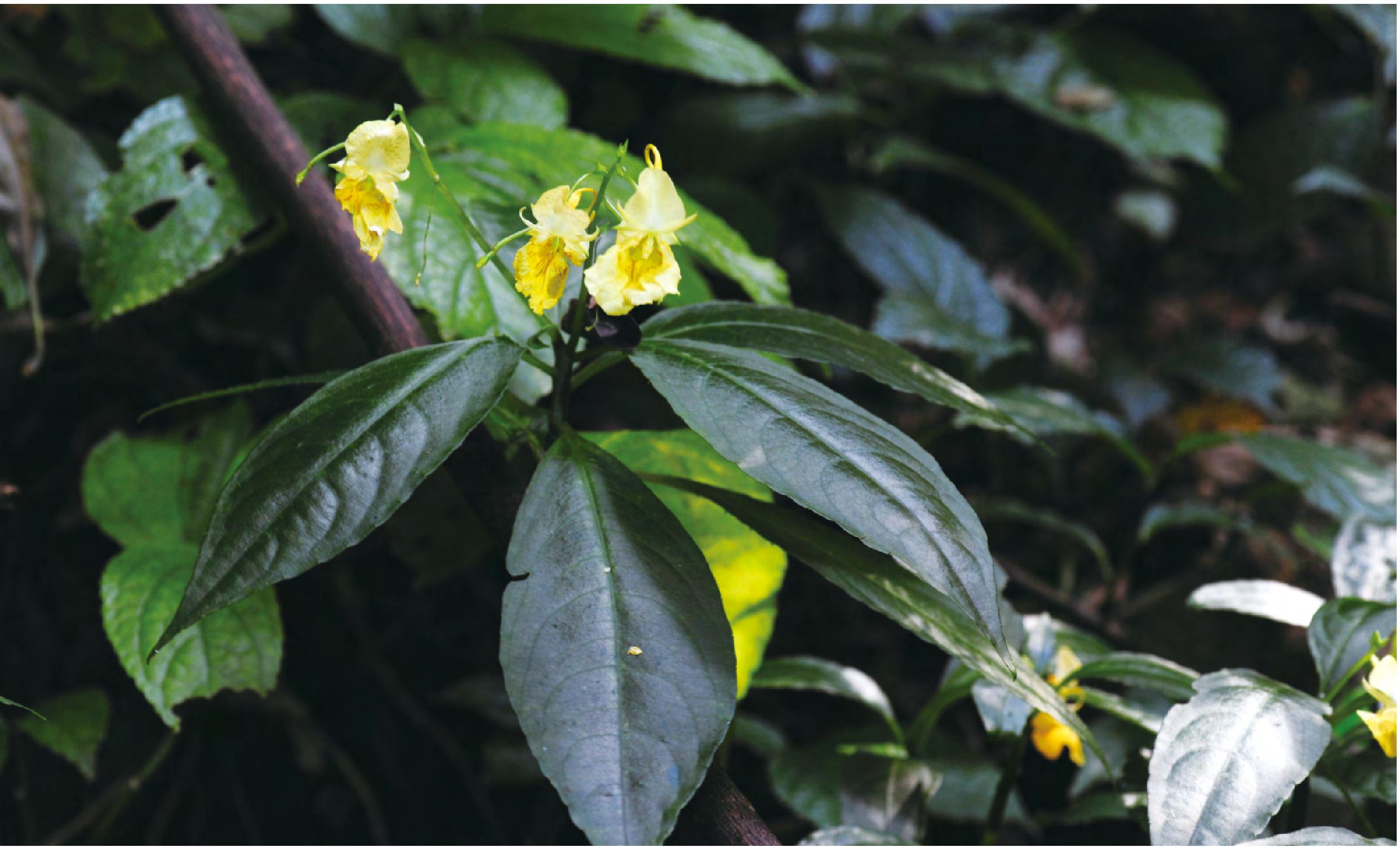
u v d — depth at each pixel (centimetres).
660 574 94
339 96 127
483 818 155
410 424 94
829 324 101
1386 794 103
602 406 155
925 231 183
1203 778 97
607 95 186
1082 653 118
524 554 94
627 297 93
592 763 91
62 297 153
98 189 117
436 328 115
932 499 94
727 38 143
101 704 123
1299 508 178
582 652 92
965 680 110
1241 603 108
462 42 138
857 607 169
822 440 95
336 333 139
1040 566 179
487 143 117
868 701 114
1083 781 120
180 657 111
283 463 93
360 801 156
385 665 159
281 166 113
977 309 178
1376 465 146
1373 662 98
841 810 114
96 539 153
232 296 159
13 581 149
